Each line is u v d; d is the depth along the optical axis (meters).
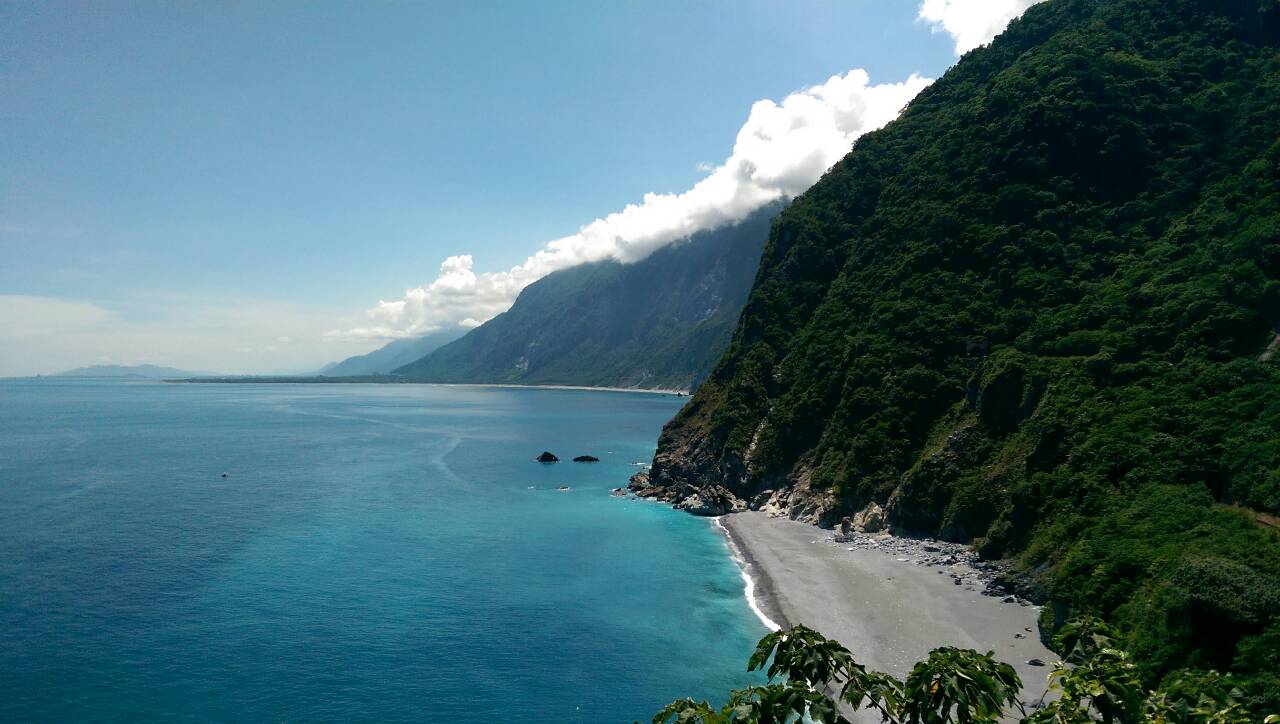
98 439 169.62
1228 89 89.06
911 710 14.03
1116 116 90.44
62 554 70.25
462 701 42.97
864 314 96.75
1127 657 16.31
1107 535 48.81
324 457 140.75
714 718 13.30
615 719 41.38
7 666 46.19
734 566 68.56
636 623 54.44
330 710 41.69
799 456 92.38
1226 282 63.88
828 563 66.06
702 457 103.44
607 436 187.00
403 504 96.56
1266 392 53.19
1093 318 71.81
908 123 125.50
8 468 122.75
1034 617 51.03
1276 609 34.06
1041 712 15.02
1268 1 95.38
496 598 59.75
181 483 110.06
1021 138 94.56
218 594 59.66
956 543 67.75
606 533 81.81
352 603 58.12
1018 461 65.88
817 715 12.76
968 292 86.44
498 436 185.62
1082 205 85.62
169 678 45.03
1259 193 71.25
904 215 102.75
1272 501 44.97
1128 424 58.56
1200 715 15.28
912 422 80.19
